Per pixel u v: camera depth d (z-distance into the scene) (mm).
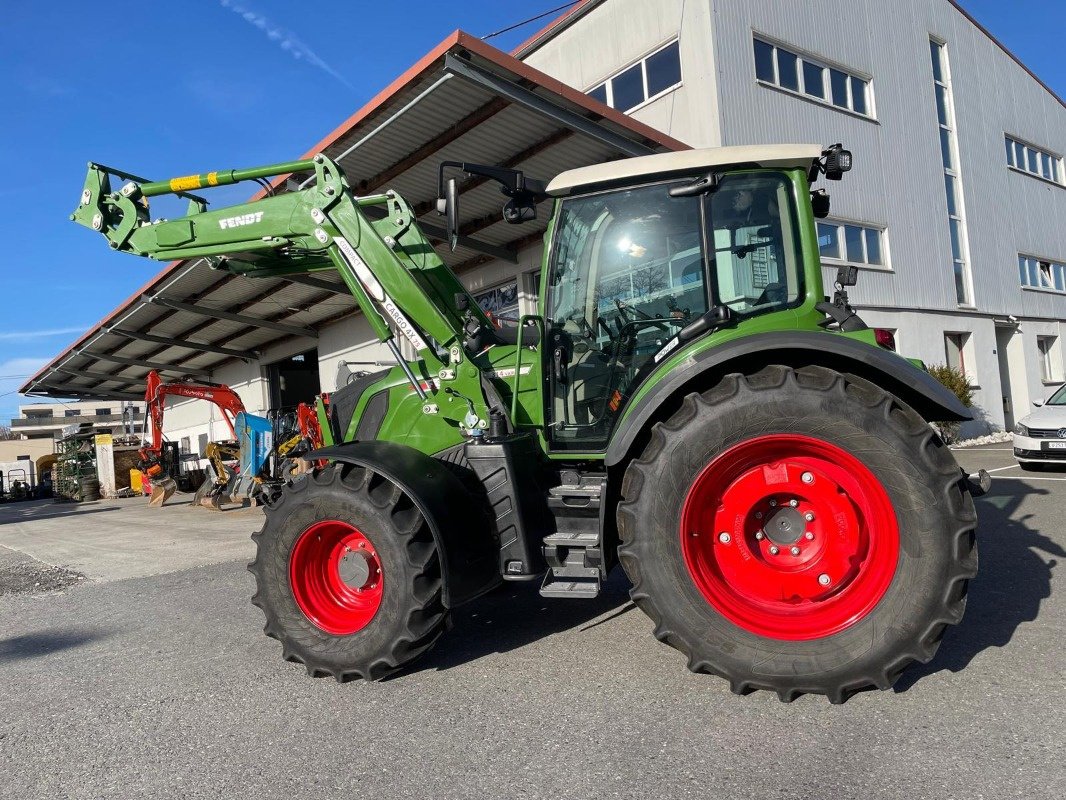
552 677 3051
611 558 3197
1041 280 20109
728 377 2799
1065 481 8062
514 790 2145
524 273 12766
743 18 12680
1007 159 19328
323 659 3160
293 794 2223
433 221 11930
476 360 3758
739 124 12398
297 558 3283
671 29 12820
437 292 4020
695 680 2902
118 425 64000
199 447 25219
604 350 3412
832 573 2664
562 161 10320
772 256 3221
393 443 3510
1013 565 4457
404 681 3143
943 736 2281
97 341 18625
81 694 3303
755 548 2803
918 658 2486
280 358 20078
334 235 3844
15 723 3000
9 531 13586
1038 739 2221
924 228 15906
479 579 3135
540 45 15695
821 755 2217
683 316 3266
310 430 11312
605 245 3422
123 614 4926
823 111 13891
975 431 16406
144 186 4363
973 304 17281
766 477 2752
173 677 3441
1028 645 3037
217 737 2699
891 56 15602
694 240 3268
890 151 15289
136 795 2293
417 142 9578
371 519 3090
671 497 2760
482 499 3365
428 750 2455
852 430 2605
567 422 3471
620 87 13984
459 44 7465
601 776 2186
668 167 3215
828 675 2545
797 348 2807
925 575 2486
